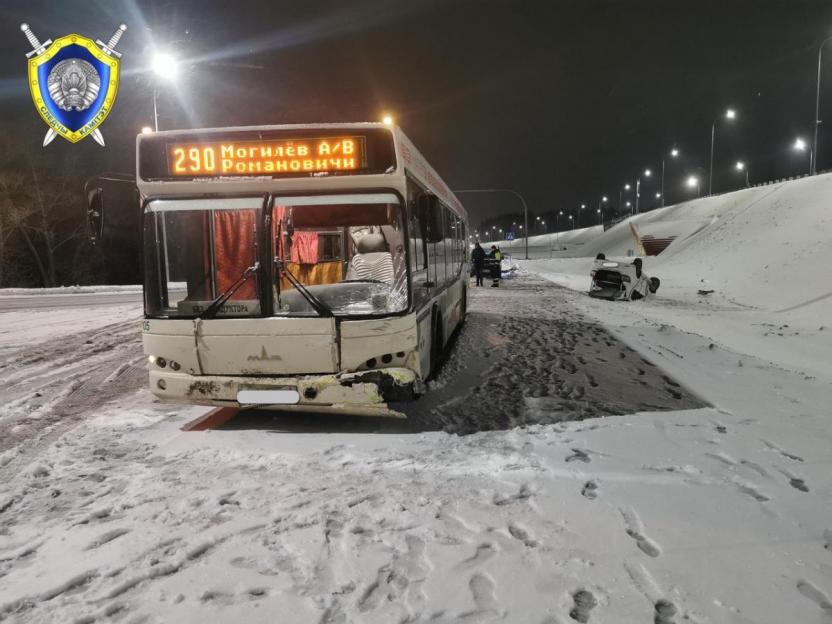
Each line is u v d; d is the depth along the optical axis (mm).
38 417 6895
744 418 6156
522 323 13641
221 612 3021
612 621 2896
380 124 5641
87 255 44969
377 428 6055
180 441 5773
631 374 8258
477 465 4918
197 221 5797
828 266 22047
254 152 5699
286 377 5609
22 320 17062
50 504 4363
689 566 3352
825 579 3211
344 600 3105
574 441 5457
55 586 3270
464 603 3055
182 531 3879
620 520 3896
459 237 12578
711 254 35406
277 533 3818
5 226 40906
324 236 6641
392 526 3881
